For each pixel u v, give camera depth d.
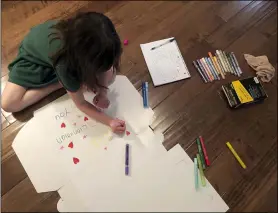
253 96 1.16
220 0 1.39
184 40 1.29
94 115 1.04
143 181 1.00
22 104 1.05
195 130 1.12
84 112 1.05
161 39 1.27
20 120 1.07
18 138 1.03
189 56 1.26
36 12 1.27
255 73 1.26
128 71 1.19
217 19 1.35
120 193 0.98
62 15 1.28
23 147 1.02
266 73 1.24
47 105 1.08
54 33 0.88
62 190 0.97
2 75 1.14
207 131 1.12
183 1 1.37
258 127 1.16
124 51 1.23
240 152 1.11
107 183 0.99
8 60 1.17
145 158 1.03
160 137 1.08
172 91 1.18
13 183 0.98
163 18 1.32
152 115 1.11
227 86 1.17
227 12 1.37
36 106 1.09
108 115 1.08
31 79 1.01
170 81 1.19
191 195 1.00
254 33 1.34
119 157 1.02
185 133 1.11
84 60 0.75
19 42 1.21
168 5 1.35
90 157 1.02
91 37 0.72
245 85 1.17
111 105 1.10
